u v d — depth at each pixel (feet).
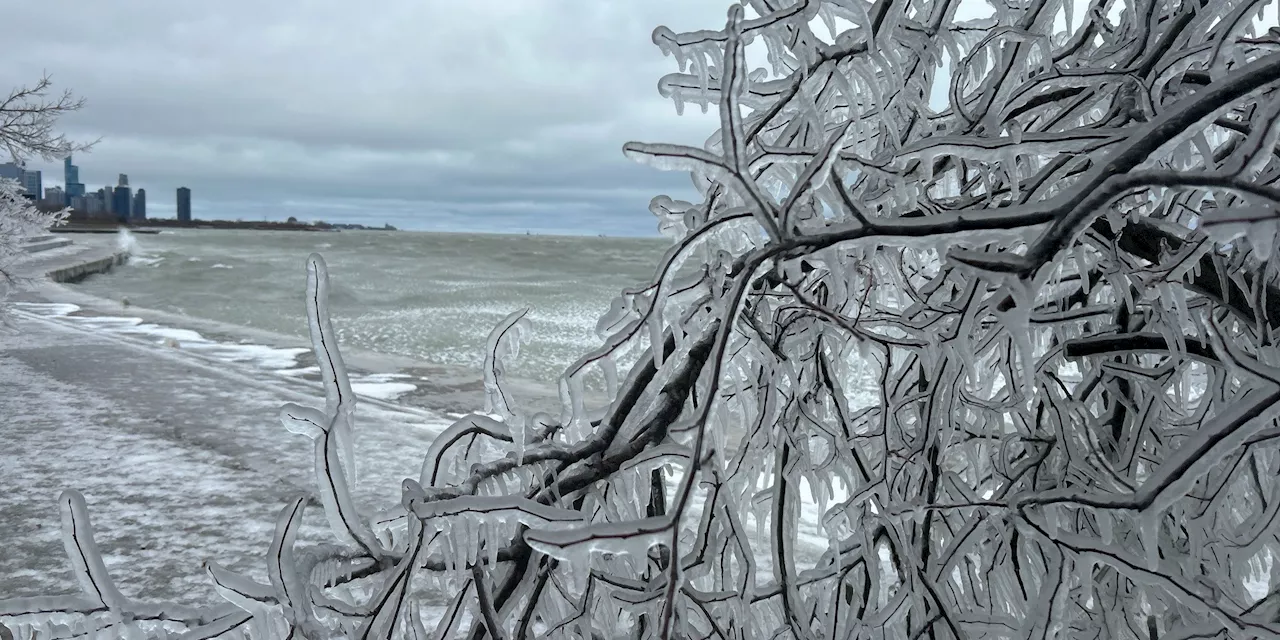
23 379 35.17
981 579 7.67
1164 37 5.44
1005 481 7.30
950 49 6.71
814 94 6.22
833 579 7.14
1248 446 5.31
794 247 3.66
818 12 5.65
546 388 33.47
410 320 65.46
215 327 54.24
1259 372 3.46
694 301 6.18
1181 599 4.39
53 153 32.96
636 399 5.53
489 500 4.33
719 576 7.09
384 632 4.57
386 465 23.59
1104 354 6.35
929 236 3.43
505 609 5.17
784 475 6.53
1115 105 5.94
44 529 18.31
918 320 6.45
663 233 6.70
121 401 31.45
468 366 42.83
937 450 6.72
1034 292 3.09
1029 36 5.74
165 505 20.15
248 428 27.71
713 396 3.62
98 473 22.62
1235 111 6.11
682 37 5.50
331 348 4.34
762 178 6.60
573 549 3.35
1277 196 2.67
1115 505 3.76
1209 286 6.13
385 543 5.38
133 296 81.05
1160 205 6.56
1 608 4.13
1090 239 5.87
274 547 4.10
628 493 6.32
